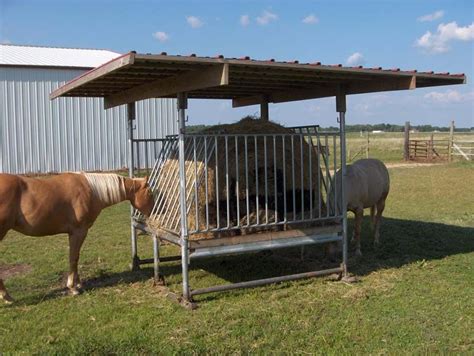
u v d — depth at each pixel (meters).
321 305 5.08
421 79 5.84
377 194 7.53
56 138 19.12
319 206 5.89
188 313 4.88
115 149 20.38
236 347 4.08
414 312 4.84
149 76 5.26
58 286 5.91
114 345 4.13
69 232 5.54
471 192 13.38
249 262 7.00
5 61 18.38
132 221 6.57
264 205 5.71
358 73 5.26
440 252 7.29
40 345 4.19
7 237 8.69
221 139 5.58
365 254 7.25
